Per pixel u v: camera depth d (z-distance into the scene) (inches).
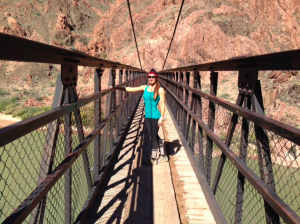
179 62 3329.2
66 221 87.5
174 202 123.3
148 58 3570.4
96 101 129.5
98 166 138.9
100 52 4909.0
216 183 112.0
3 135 44.1
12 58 50.3
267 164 69.2
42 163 69.1
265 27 3560.5
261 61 72.0
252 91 79.7
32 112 2214.6
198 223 113.1
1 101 2827.3
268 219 62.2
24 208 51.7
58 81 79.5
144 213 116.1
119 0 5359.3
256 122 68.4
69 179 87.8
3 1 5989.2
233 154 87.1
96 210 118.3
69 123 85.0
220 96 2222.0
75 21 6181.1
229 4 3624.5
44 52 63.7
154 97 167.5
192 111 179.9
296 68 56.4
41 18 5935.0
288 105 1505.9
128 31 4640.8
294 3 3791.8
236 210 83.4
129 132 259.9
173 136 261.0
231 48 3201.3
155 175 154.7
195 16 3523.6
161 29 3720.5
